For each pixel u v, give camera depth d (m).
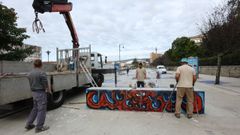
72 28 12.59
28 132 5.44
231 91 12.83
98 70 15.51
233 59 23.95
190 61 23.91
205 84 17.14
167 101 7.40
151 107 7.54
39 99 5.53
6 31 15.97
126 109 7.72
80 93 12.75
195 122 6.13
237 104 8.72
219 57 17.17
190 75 6.58
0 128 5.79
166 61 77.44
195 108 7.10
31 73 5.59
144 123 6.07
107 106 7.88
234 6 17.03
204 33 19.09
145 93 7.56
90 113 7.36
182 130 5.41
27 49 18.95
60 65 12.76
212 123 6.02
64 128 5.70
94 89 8.01
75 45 13.21
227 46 16.55
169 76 30.34
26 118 6.89
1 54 17.12
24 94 6.29
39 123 5.48
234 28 16.12
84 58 12.82
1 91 5.46
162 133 5.20
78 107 8.38
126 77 30.55
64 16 11.68
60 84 8.29
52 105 7.85
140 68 10.24
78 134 5.22
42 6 9.52
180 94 6.63
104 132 5.34
